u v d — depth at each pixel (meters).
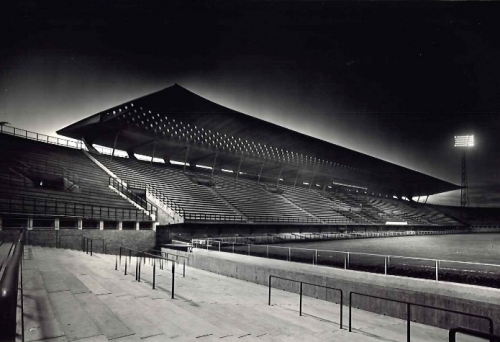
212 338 5.89
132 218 25.42
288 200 53.78
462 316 8.60
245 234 37.94
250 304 10.04
